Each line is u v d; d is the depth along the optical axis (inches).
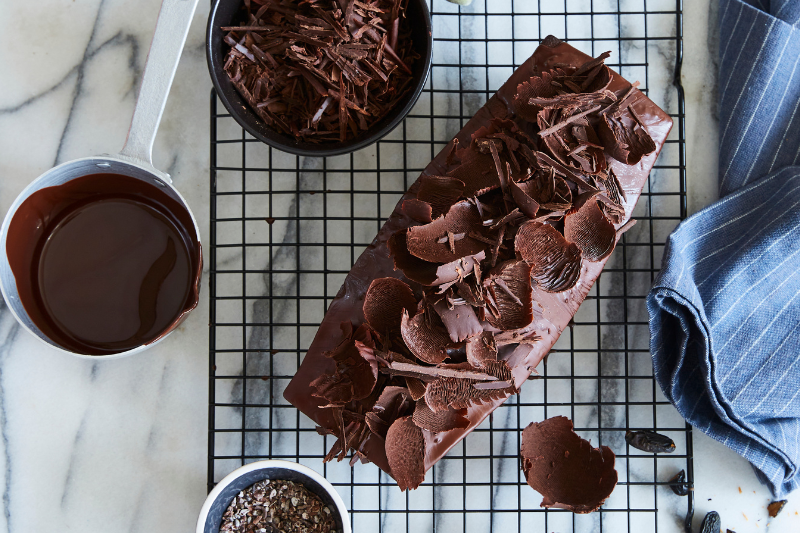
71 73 31.3
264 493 29.9
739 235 30.6
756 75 30.6
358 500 31.0
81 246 30.2
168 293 30.2
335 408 28.1
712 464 31.1
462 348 27.5
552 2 31.3
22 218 29.3
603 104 28.3
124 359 31.1
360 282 28.9
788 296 30.3
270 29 29.0
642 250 31.3
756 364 30.3
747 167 30.8
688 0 31.4
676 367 29.9
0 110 31.2
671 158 31.4
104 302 30.1
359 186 31.2
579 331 31.2
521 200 27.1
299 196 31.2
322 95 28.9
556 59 29.3
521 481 31.0
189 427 31.1
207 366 31.1
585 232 27.9
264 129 29.2
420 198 27.9
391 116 29.2
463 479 30.9
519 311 27.0
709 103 31.4
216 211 31.1
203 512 28.3
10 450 31.0
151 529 31.0
